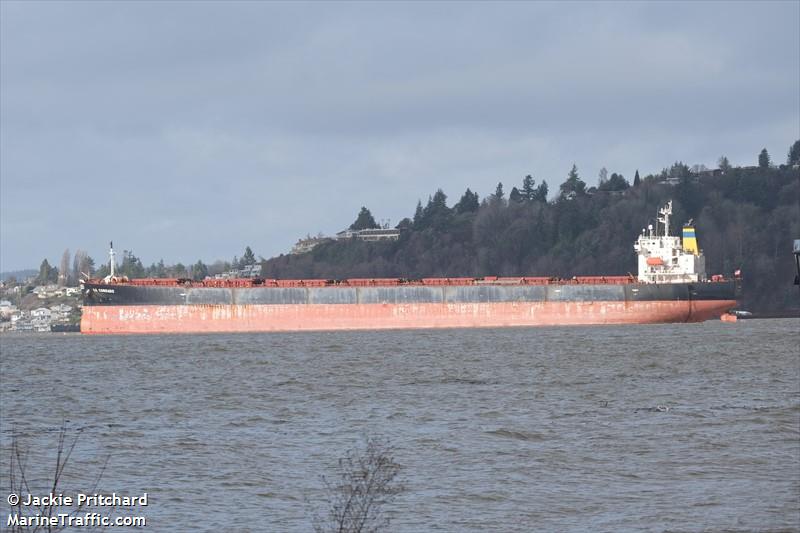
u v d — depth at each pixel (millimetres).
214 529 133625
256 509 142500
